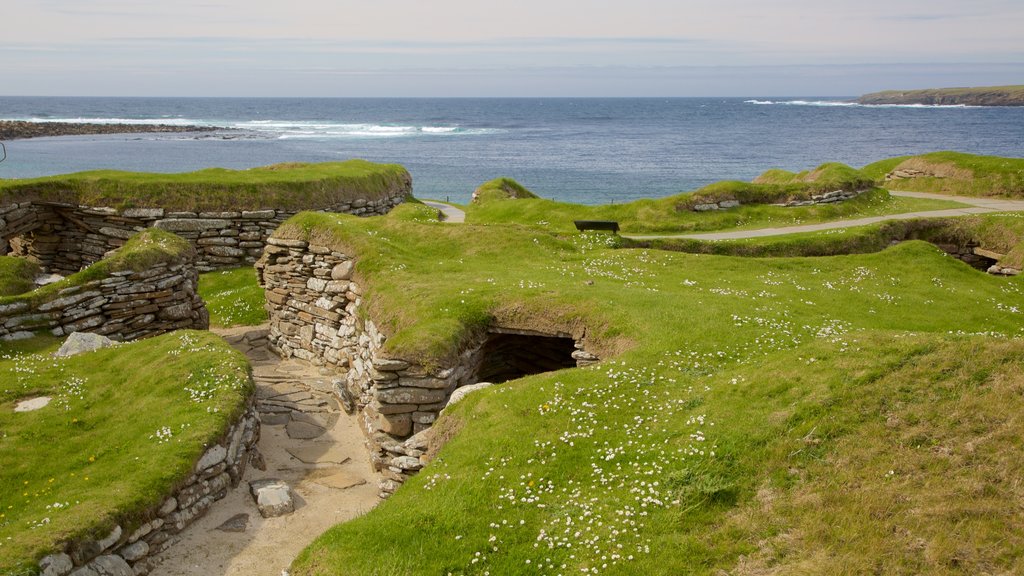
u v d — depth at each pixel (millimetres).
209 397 18688
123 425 17844
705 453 13336
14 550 11938
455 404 17609
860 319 23688
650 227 42688
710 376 16656
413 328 20578
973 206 46281
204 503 15859
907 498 11422
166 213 39906
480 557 11680
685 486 12516
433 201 68438
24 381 20391
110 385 20484
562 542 11852
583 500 12891
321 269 28734
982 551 10219
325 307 28125
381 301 24406
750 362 17234
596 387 16906
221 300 35281
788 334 19375
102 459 16297
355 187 49406
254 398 20125
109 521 13297
